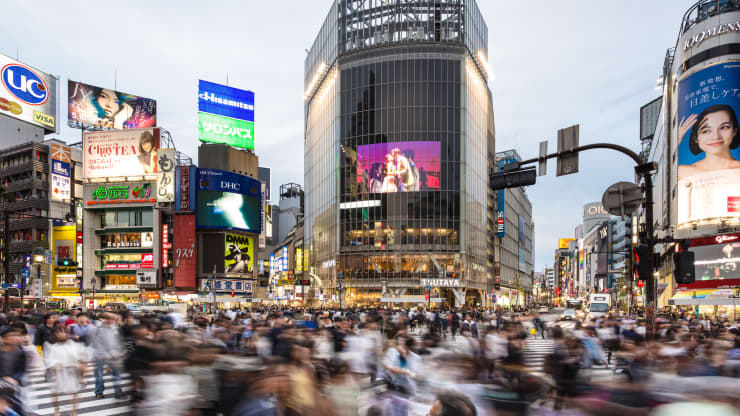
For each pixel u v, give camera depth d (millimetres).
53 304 59812
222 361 7426
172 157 77625
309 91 107250
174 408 7613
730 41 55281
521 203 150375
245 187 81438
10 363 9172
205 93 83438
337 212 84875
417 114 82750
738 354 9477
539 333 41344
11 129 90312
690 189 57781
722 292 48469
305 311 44469
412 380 9414
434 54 84188
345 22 89250
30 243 80750
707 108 56250
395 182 81625
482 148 93750
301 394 5070
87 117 81062
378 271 80500
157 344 8906
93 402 13430
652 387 6176
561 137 11781
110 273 77312
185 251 76375
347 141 85812
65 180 83625
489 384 7805
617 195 12086
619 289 112812
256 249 84000
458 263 79312
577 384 7375
